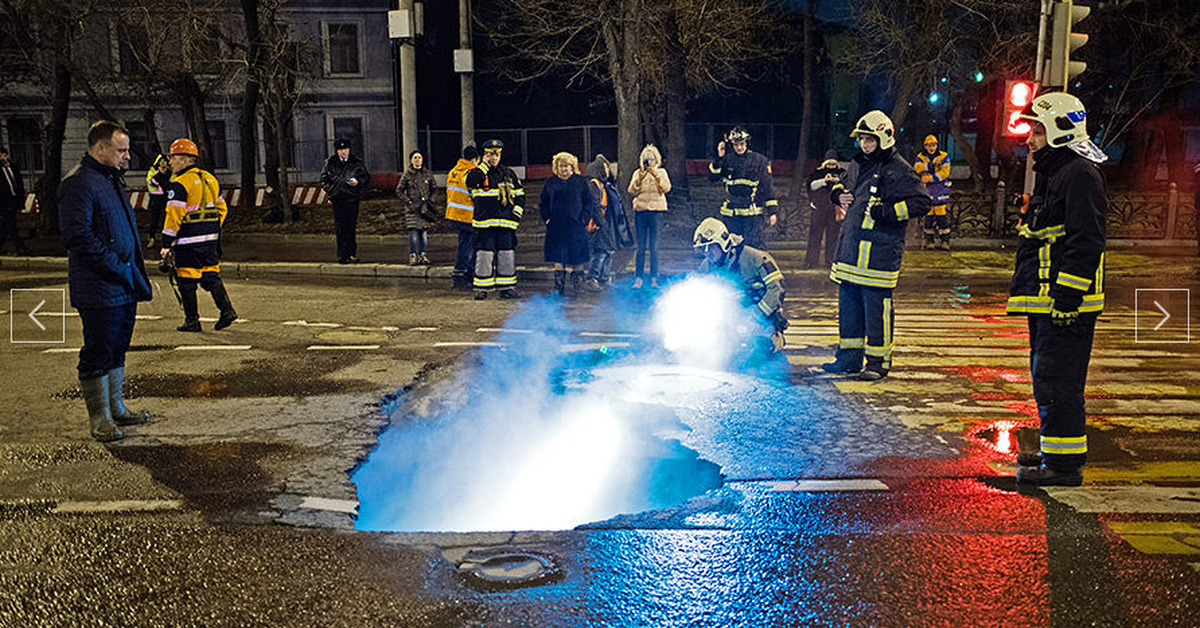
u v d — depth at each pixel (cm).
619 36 1905
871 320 793
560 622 377
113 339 621
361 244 2092
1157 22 2417
